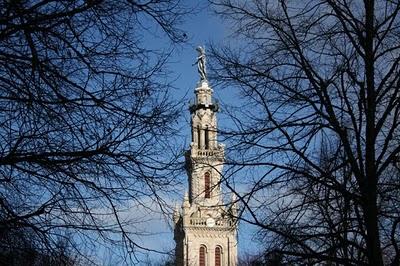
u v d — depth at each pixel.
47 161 10.50
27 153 10.46
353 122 12.01
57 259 10.75
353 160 11.90
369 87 12.12
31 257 10.65
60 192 10.98
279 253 12.04
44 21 10.41
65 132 10.84
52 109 10.65
